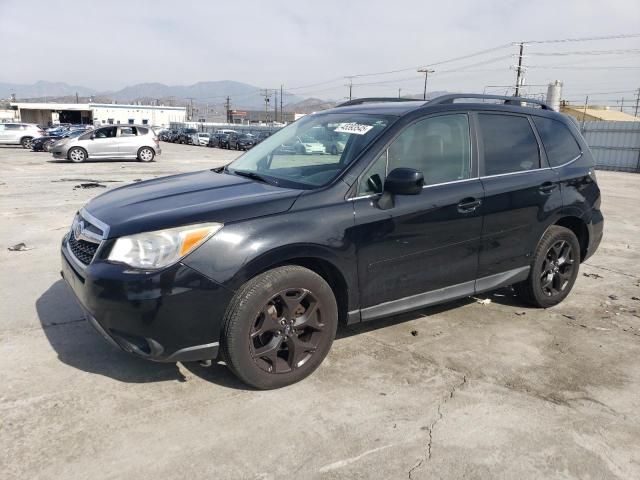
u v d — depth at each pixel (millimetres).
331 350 3859
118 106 105562
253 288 3086
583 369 3723
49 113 100625
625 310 4941
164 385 3301
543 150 4660
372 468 2619
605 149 28422
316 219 3289
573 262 4934
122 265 2945
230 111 129375
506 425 3014
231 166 4465
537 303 4793
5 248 6559
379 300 3666
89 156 21594
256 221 3125
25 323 4191
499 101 4664
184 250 2938
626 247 7688
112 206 3426
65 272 3510
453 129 4066
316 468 2604
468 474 2600
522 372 3645
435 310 4746
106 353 3699
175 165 21266
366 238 3475
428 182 3842
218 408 3074
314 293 3314
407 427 2961
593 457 2762
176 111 114250
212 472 2553
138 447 2709
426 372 3588
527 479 2582
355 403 3178
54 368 3471
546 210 4539
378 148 3629
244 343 3100
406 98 4641
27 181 14047
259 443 2777
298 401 3178
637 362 3861
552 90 37781
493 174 4227
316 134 4133
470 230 4016
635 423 3084
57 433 2793
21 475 2479
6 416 2920
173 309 2918
